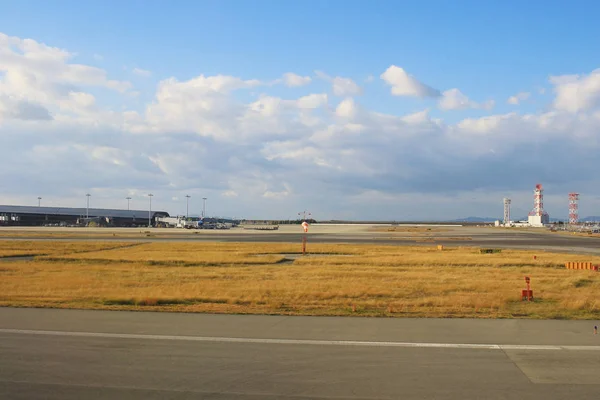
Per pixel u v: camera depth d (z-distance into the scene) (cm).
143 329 1178
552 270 3247
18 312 1405
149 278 2650
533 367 874
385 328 1204
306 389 754
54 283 2322
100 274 2850
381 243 6875
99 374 823
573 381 796
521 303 1781
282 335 1120
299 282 2458
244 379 801
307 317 1352
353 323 1266
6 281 2408
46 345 1015
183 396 722
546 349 1002
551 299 1886
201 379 799
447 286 2283
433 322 1286
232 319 1315
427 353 966
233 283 2411
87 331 1152
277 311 1463
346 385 772
